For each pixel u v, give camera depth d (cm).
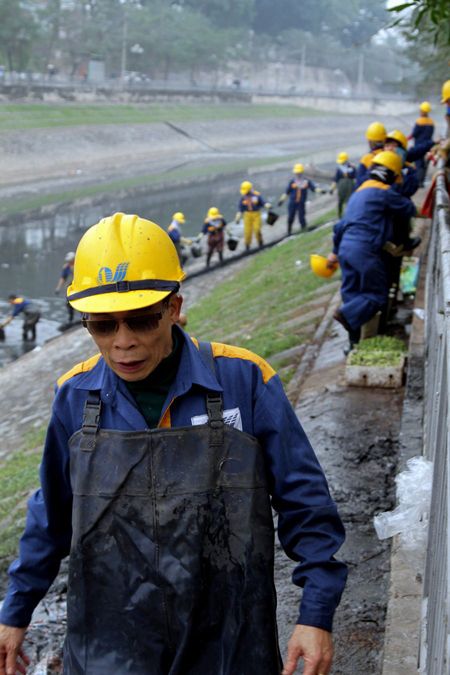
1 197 4269
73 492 232
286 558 477
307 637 222
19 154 5362
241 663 226
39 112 6134
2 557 692
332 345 919
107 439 229
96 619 230
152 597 226
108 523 227
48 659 439
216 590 227
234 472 228
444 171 840
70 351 1655
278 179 5219
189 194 4488
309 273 1503
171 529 225
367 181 749
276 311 1289
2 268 2688
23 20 7269
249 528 226
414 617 359
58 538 252
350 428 632
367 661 371
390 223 734
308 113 9762
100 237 233
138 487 226
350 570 446
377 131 1095
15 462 1088
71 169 5450
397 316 878
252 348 1083
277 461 232
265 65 11762
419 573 387
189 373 231
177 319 240
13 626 251
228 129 7875
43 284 2498
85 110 6581
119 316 224
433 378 475
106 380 234
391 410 661
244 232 2655
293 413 240
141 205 4088
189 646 226
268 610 229
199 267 2395
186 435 228
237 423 232
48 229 3428
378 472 561
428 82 2928
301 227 2598
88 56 8488
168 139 6919
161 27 9112
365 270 723
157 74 9669
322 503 233
